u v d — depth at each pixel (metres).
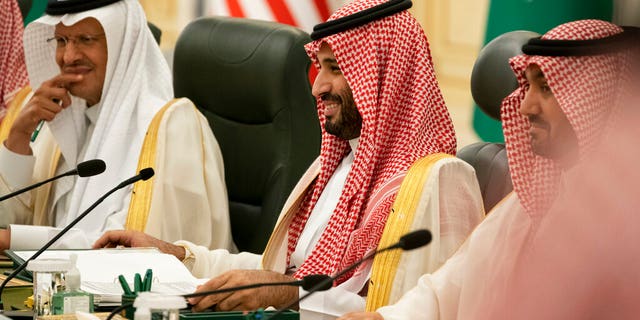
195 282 6.89
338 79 7.98
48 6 10.73
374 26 7.78
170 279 6.92
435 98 7.87
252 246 10.30
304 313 7.17
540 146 6.27
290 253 8.52
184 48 11.09
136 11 10.66
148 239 8.45
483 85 8.40
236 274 6.74
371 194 7.74
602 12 9.38
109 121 10.36
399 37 7.79
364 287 7.54
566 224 2.99
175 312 4.73
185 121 10.12
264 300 6.80
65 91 10.54
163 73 10.74
